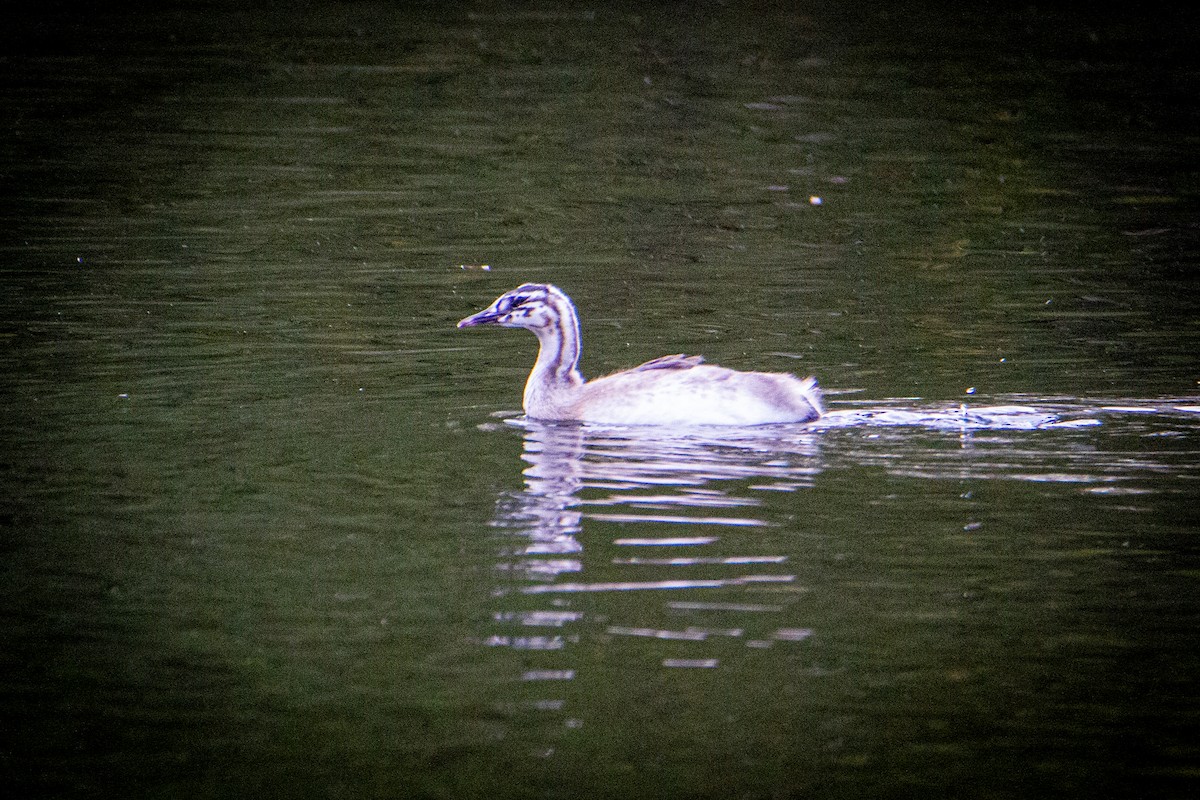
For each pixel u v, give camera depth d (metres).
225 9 44.94
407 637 11.64
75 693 10.91
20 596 12.28
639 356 19.66
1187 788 9.89
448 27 43.25
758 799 9.77
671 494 14.49
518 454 15.73
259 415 17.00
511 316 17.36
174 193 28.11
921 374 18.66
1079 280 23.50
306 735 10.45
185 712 10.73
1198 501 14.15
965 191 29.09
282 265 23.91
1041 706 10.85
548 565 12.88
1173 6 47.75
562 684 11.07
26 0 45.34
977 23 45.06
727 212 27.55
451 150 31.48
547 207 27.70
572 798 9.78
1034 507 14.05
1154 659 11.38
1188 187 29.39
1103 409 17.05
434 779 9.96
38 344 19.69
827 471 15.09
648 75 38.22
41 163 29.80
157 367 18.83
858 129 33.50
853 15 46.00
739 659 11.34
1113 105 35.78
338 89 36.19
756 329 20.88
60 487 14.61
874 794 9.84
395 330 20.77
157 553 13.13
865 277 23.69
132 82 36.22
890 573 12.71
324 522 13.80
